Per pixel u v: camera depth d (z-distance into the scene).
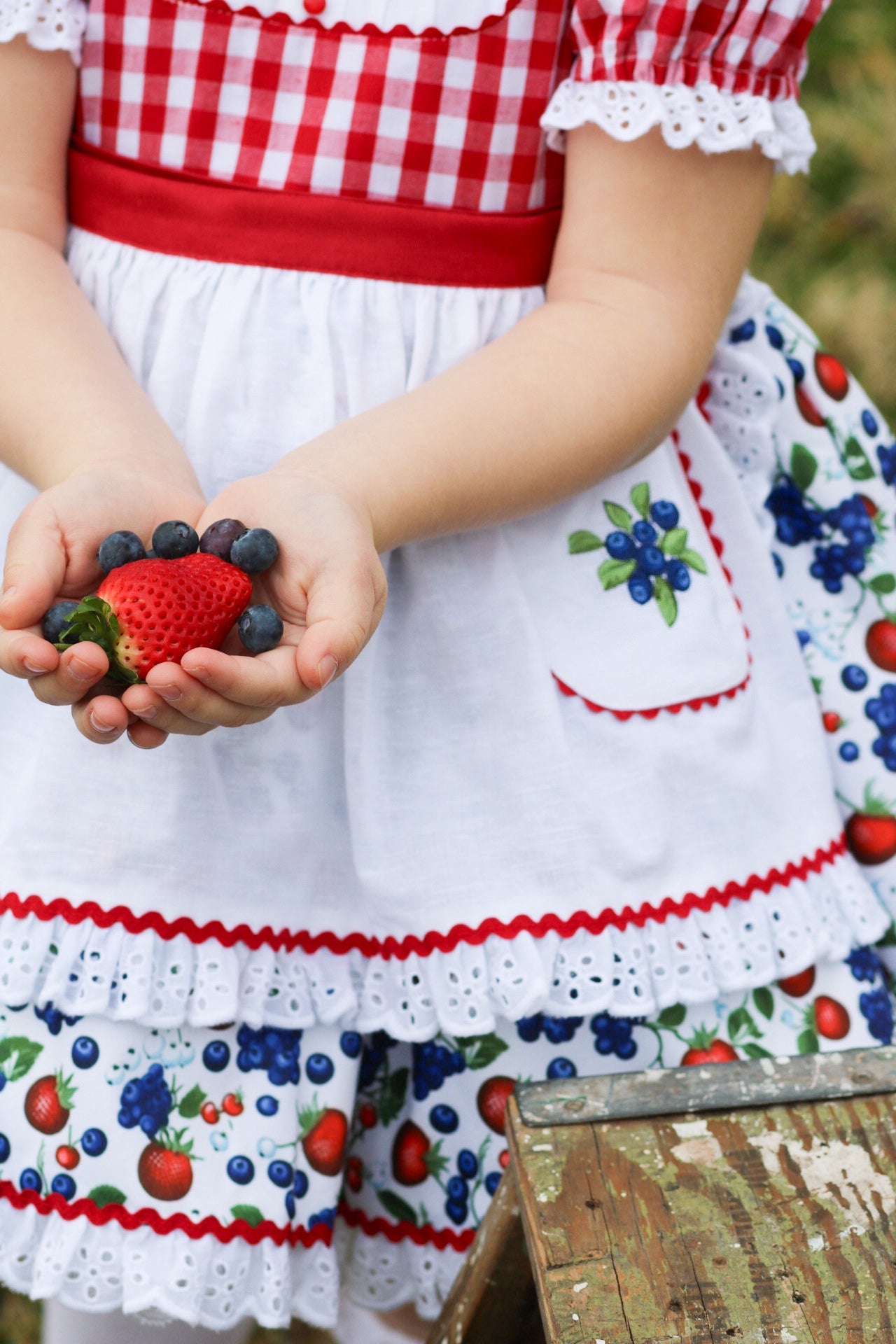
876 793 1.16
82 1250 1.02
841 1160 0.94
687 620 1.08
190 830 1.03
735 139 1.02
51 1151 1.03
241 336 1.05
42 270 1.05
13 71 1.05
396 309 1.05
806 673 1.14
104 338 1.05
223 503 0.97
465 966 1.03
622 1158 0.94
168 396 1.05
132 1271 1.02
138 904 1.02
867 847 1.16
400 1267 1.11
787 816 1.09
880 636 1.16
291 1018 1.03
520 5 1.02
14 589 0.93
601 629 1.06
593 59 1.01
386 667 1.05
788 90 1.04
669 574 1.08
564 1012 1.03
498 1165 1.07
